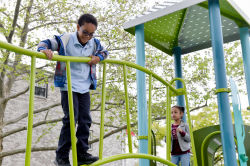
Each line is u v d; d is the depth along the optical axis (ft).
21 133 37.27
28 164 5.27
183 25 13.58
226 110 8.86
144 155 7.64
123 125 29.99
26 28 27.17
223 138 8.73
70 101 6.13
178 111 12.96
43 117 39.55
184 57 27.73
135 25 11.28
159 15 10.71
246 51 12.66
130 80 26.81
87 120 7.20
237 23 12.85
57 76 6.91
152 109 26.89
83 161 6.95
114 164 46.11
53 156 39.09
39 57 5.95
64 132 6.79
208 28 13.84
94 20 7.08
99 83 26.63
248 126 12.57
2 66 24.47
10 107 36.83
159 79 9.50
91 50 7.50
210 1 9.82
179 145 12.37
